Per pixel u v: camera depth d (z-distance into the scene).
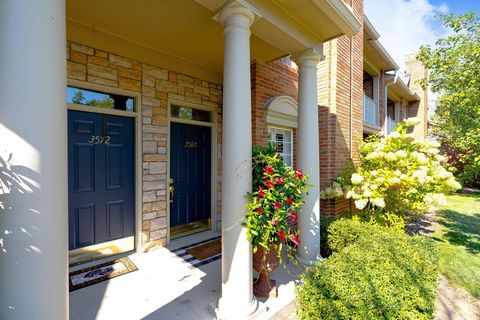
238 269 2.09
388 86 9.91
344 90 5.24
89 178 3.10
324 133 4.96
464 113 5.23
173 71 3.81
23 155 1.16
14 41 1.14
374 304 1.80
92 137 3.12
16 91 1.14
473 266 3.59
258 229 2.11
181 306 2.29
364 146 5.08
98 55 3.07
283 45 2.95
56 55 1.26
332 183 4.76
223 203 2.15
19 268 1.15
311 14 2.70
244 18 2.13
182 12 2.62
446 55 4.39
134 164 3.46
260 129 4.20
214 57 3.79
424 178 3.93
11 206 1.14
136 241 3.45
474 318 2.50
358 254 2.41
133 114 3.41
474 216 6.78
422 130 12.45
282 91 4.70
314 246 3.15
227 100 2.12
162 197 3.68
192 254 3.45
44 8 1.21
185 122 4.04
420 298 1.88
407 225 5.88
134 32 3.04
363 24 6.36
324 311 1.79
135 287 2.60
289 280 2.81
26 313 1.16
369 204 4.82
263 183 2.34
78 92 3.00
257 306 2.21
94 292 2.50
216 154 4.42
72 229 2.98
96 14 2.65
